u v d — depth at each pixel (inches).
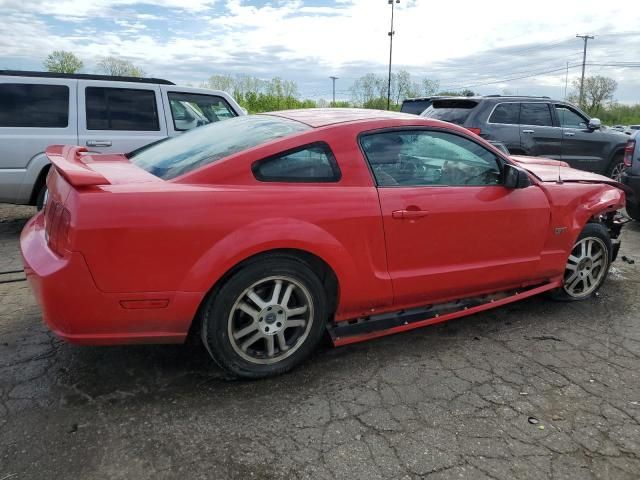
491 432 101.1
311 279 117.0
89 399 108.6
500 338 142.3
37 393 110.1
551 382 120.0
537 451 96.1
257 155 113.2
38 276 99.7
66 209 99.8
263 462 91.4
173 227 101.3
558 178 160.6
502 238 143.2
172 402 108.3
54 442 94.8
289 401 109.9
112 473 87.7
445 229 132.4
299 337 119.9
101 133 243.3
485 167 143.9
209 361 125.3
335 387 115.8
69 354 126.8
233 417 103.8
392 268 127.6
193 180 108.5
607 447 97.8
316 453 93.9
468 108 339.6
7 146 224.1
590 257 167.9
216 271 104.7
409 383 118.2
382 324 130.6
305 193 114.9
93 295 99.0
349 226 118.4
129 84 251.1
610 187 171.5
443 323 151.3
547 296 170.4
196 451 93.7
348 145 122.6
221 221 105.0
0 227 254.1
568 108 360.8
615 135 372.8
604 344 140.1
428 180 133.9
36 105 231.0
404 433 100.1
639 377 123.4
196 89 270.8
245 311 112.3
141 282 101.0
